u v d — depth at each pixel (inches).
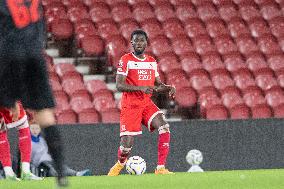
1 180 1064.2
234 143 1651.1
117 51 1993.1
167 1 2262.6
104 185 932.6
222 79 1968.5
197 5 2273.6
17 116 1055.0
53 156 736.3
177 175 1179.3
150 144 1584.6
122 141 1318.9
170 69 1958.7
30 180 1056.8
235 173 1233.4
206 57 2052.2
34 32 737.6
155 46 2054.6
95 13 2139.5
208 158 1630.2
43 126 735.7
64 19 2069.4
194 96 1893.5
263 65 2078.0
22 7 735.7
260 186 891.4
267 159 1675.7
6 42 726.5
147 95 1315.2
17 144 1451.8
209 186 898.1
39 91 730.8
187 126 1617.9
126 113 1310.3
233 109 1866.4
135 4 2224.4
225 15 2265.0
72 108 1748.3
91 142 1555.1
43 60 736.3
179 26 2165.4
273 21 2282.2
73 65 1909.4
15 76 728.3
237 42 2160.4
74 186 914.7
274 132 1680.6
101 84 1855.3
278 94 1955.0
